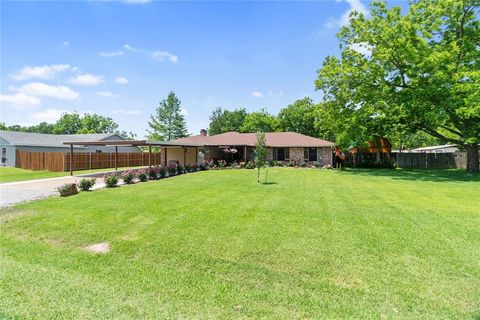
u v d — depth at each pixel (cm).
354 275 415
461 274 414
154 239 578
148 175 1639
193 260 476
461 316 311
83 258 487
